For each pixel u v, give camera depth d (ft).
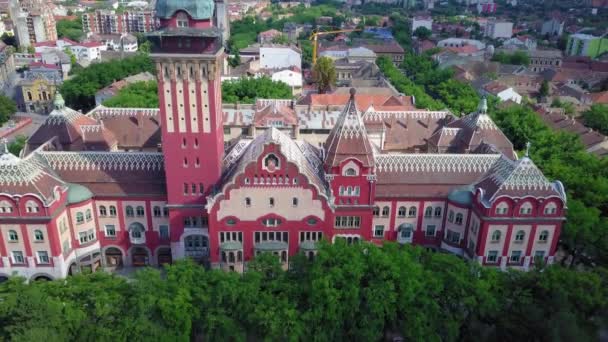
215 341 236.43
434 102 597.52
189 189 292.61
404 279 235.61
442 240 320.09
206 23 263.08
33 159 291.99
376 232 319.06
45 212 273.95
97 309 225.97
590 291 232.94
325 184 298.35
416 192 308.60
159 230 313.94
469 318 241.96
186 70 265.13
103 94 650.02
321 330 234.99
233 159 317.83
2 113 618.03
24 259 284.82
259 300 235.20
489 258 293.84
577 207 307.99
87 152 310.04
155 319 231.71
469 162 315.58
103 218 309.42
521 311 235.40
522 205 280.72
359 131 291.17
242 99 596.29
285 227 292.40
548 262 294.87
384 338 258.98
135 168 307.37
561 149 441.68
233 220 288.30
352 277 236.63
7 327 212.64
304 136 452.35
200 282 241.35
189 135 279.49
